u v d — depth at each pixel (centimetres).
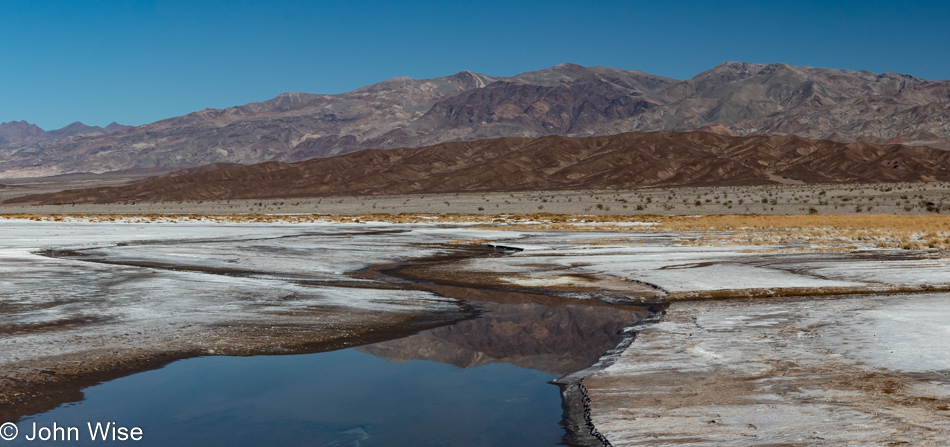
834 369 1069
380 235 5341
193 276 2420
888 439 760
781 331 1385
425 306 1891
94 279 2289
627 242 4281
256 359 1266
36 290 2017
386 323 1634
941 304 1680
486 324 1631
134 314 1648
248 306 1794
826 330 1376
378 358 1284
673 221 7262
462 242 4500
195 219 8950
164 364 1212
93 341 1349
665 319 1603
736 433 798
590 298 2039
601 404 937
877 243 3772
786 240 4206
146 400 996
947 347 1181
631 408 912
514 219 8350
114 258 3183
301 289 2144
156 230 5975
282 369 1188
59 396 1012
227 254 3438
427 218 8712
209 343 1371
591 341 1423
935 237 4091
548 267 2833
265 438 829
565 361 1249
